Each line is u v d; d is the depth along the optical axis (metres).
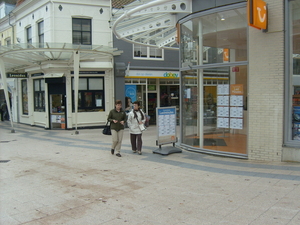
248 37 8.09
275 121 7.73
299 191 5.38
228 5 8.48
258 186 5.78
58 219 4.45
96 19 16.95
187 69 10.11
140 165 7.92
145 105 18.33
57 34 16.39
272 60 7.71
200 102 9.63
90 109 16.97
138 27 11.73
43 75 17.22
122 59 17.22
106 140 12.70
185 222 4.25
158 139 9.41
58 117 16.94
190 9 9.56
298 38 7.69
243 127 8.37
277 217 4.29
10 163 8.30
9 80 22.33
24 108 20.70
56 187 6.05
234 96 8.57
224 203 4.95
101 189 5.89
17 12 19.66
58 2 16.33
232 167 7.42
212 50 9.13
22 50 13.18
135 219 4.41
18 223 4.30
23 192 5.74
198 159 8.52
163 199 5.23
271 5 7.65
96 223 4.29
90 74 16.69
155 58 18.11
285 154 7.66
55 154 9.63
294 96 7.70
